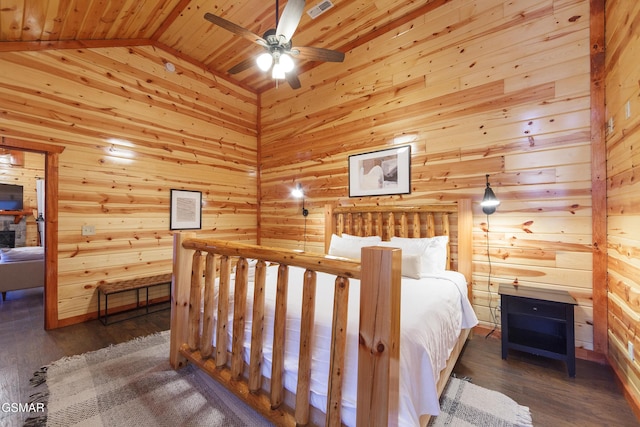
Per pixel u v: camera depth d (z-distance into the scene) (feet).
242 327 5.35
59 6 7.73
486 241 8.70
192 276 6.63
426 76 9.87
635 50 5.36
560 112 7.63
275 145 14.88
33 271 12.39
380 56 10.98
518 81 8.22
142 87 11.36
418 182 10.00
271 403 4.61
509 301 7.20
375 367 3.45
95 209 10.16
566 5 7.57
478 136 8.85
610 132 6.71
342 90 12.12
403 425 3.60
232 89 14.56
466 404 5.56
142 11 9.48
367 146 11.33
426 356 4.11
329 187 12.57
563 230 7.60
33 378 6.42
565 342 7.02
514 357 7.41
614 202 6.52
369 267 3.51
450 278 7.61
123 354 7.55
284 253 4.50
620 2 6.08
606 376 6.48
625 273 5.95
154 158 11.70
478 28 8.88
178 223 12.39
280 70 7.86
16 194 18.80
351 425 3.81
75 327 9.39
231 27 7.00
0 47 8.37
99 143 10.25
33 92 8.91
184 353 6.60
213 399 5.73
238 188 14.79
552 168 7.74
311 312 4.23
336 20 10.37
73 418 5.16
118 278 10.69
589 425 5.03
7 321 9.84
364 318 3.56
